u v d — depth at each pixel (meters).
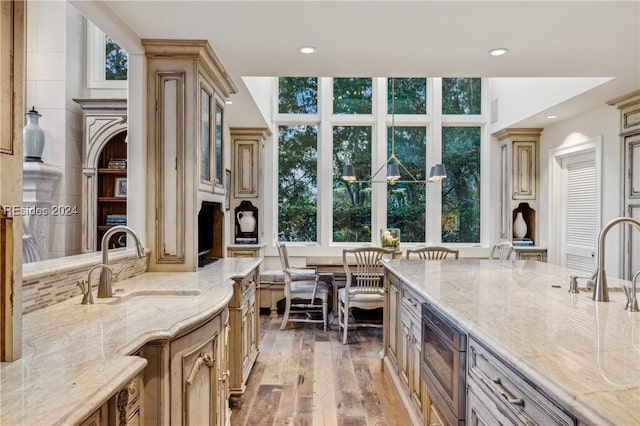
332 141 5.95
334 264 4.59
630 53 2.94
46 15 4.28
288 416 2.57
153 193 2.75
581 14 2.33
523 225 5.47
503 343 1.18
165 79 2.74
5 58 1.09
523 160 5.46
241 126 5.42
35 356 1.15
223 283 2.32
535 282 2.23
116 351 1.19
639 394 0.85
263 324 4.77
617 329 1.32
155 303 1.88
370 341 4.13
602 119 4.30
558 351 1.11
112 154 4.72
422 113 5.96
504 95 5.42
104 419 1.06
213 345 1.83
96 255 2.21
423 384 2.11
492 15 2.35
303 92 5.96
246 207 5.57
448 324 1.61
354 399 2.80
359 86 5.95
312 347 3.93
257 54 2.94
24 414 0.82
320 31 2.57
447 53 2.93
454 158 6.00
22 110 1.14
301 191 5.98
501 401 1.20
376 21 2.43
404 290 2.59
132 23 2.46
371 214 5.93
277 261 5.84
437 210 5.88
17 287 1.12
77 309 1.69
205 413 1.74
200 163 2.83
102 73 4.59
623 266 4.00
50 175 4.13
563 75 3.41
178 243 2.76
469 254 5.79
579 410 0.81
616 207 4.11
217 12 2.32
